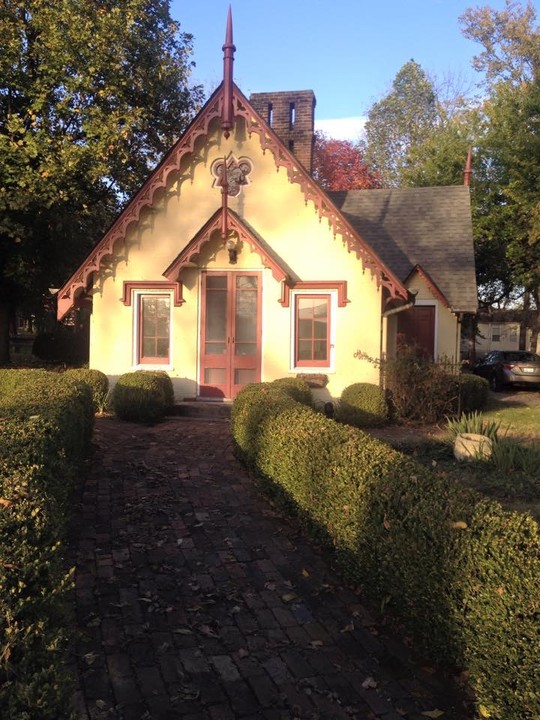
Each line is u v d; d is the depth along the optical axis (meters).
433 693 3.39
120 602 4.34
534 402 17.73
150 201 13.11
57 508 3.44
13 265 19.41
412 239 18.31
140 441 9.80
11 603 2.24
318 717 3.15
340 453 4.84
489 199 29.11
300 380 11.48
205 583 4.70
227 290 13.19
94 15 17.83
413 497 3.81
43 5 17.52
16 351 34.09
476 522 3.28
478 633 3.10
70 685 2.12
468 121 32.22
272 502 6.49
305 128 17.23
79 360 26.41
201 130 13.02
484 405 15.03
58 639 2.17
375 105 46.03
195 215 13.30
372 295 12.86
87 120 18.16
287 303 13.00
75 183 18.50
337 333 12.95
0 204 16.78
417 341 17.05
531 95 26.86
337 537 4.77
